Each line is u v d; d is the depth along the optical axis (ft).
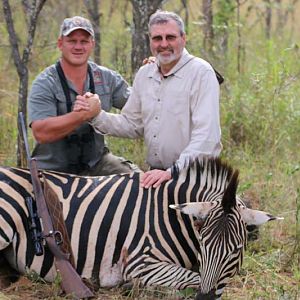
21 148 27.53
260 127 32.50
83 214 20.26
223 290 19.72
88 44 23.04
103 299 19.83
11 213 20.17
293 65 37.58
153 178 20.53
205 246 18.12
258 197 27.22
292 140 32.04
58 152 23.38
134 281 19.86
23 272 20.58
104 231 20.16
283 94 33.81
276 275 21.95
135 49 30.83
